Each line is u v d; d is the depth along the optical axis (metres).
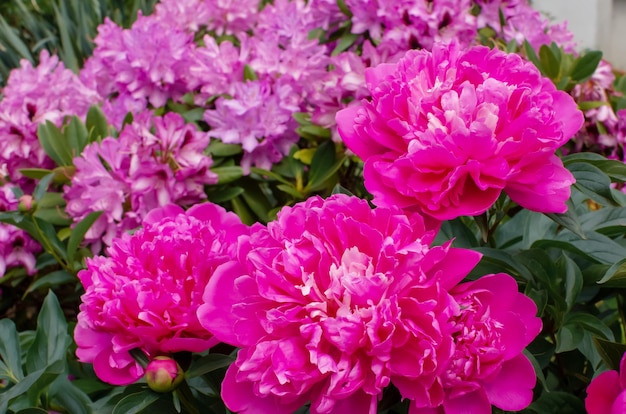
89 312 0.63
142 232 0.65
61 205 1.10
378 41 1.14
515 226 0.80
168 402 0.65
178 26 1.41
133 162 0.98
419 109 0.60
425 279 0.55
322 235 0.57
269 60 1.14
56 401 0.72
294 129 1.12
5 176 1.19
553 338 0.71
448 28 1.12
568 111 0.64
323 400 0.53
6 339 0.75
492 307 0.57
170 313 0.61
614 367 0.57
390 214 0.57
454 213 0.59
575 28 3.43
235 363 0.56
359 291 0.54
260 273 0.55
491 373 0.56
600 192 0.66
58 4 2.60
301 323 0.55
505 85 0.60
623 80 1.34
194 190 1.02
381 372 0.53
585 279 0.71
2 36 2.29
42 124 1.12
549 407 0.63
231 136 1.07
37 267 1.08
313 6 1.23
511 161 0.59
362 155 0.63
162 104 1.23
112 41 1.26
